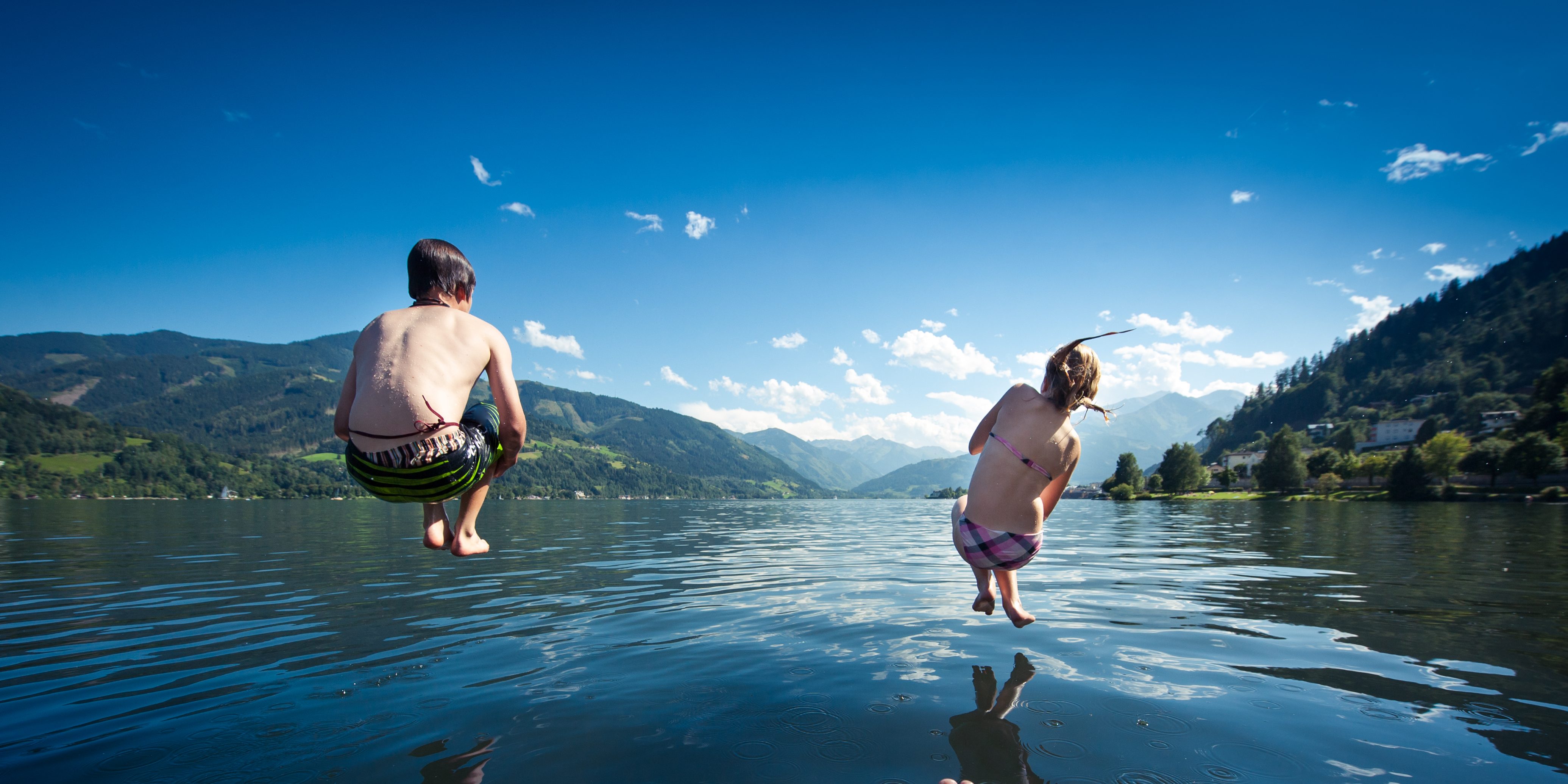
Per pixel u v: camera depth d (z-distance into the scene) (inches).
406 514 1232.8
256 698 135.1
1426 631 185.6
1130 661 156.2
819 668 151.6
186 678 150.7
